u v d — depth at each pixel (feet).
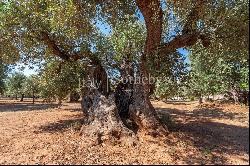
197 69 105.60
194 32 46.29
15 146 44.01
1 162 36.96
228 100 119.24
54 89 76.38
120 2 49.21
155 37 47.26
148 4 44.73
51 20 44.52
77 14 45.37
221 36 44.52
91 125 45.70
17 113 86.79
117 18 50.80
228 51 46.91
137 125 47.29
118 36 63.98
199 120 65.87
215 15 43.52
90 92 52.29
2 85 156.56
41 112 85.20
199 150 40.55
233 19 42.75
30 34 51.11
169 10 47.32
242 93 105.29
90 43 60.49
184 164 35.35
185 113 80.28
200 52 54.70
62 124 59.11
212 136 48.08
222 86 107.04
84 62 60.95
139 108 47.14
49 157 38.50
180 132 48.91
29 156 39.14
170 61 49.11
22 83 189.88
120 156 38.63
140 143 43.09
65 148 41.68
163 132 46.16
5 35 51.67
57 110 89.97
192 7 43.70
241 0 42.29
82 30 47.73
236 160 36.42
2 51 55.36
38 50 59.82
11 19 49.01
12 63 59.57
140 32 64.59
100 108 46.09
